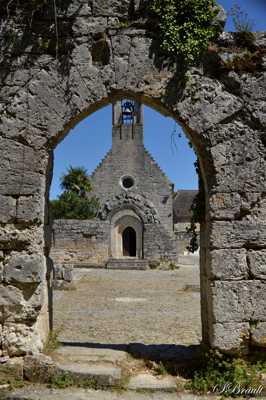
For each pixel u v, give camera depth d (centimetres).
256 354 645
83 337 946
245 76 691
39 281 664
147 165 4094
